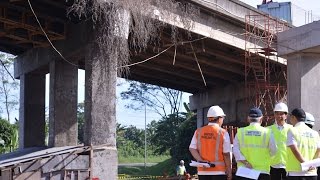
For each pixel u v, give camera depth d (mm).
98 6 19188
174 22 22750
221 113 9750
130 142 98875
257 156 9336
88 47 21141
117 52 20094
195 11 24375
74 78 25938
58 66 25594
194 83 39531
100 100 20250
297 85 26391
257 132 9430
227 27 27609
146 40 20484
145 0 20141
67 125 25484
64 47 24031
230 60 30922
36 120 29234
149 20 20438
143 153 94875
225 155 9500
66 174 18688
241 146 9469
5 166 17391
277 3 35750
